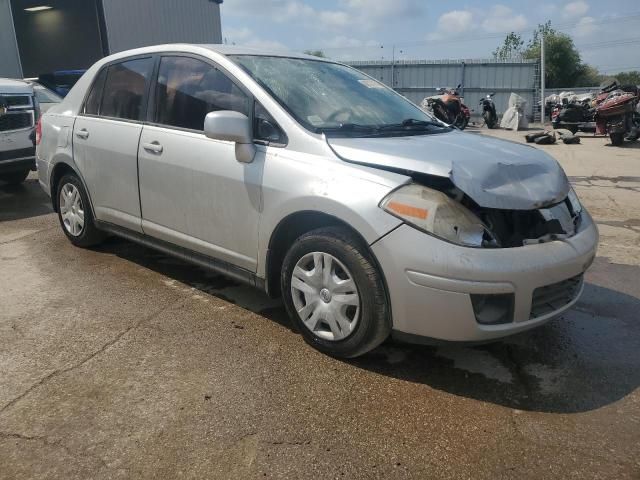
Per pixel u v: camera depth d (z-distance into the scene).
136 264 4.56
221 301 3.86
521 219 2.96
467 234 2.68
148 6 17.64
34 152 7.08
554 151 12.32
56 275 4.29
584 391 2.84
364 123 3.50
